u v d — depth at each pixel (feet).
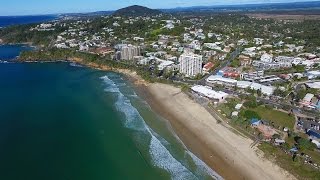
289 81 632.38
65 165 336.90
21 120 464.24
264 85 597.11
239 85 597.52
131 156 359.25
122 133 420.36
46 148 374.63
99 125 447.42
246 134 396.98
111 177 317.01
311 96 525.34
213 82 636.48
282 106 496.64
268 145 362.74
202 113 476.54
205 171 326.03
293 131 401.08
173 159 351.05
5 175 311.27
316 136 381.81
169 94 582.76
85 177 314.96
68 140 398.01
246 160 339.77
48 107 524.93
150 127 439.22
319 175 299.99
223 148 367.66
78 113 495.82
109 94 597.52
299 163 321.93
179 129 431.43
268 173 314.96
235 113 458.50
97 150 372.99
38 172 320.50
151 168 334.03
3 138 398.42
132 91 615.98
